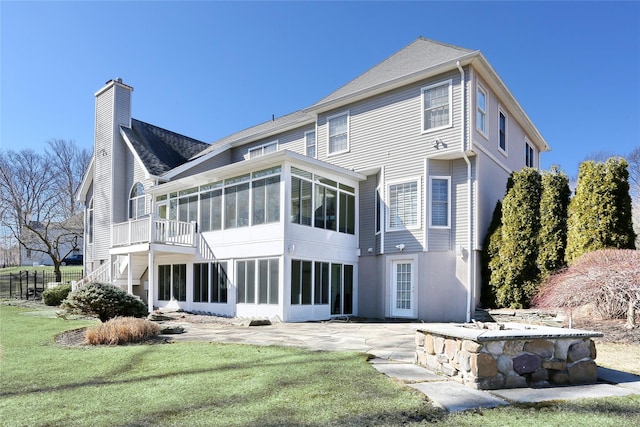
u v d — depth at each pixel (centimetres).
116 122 2042
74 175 4038
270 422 364
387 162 1452
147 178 1788
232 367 575
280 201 1269
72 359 644
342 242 1469
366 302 1486
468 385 475
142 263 1755
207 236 1505
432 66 1331
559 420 367
